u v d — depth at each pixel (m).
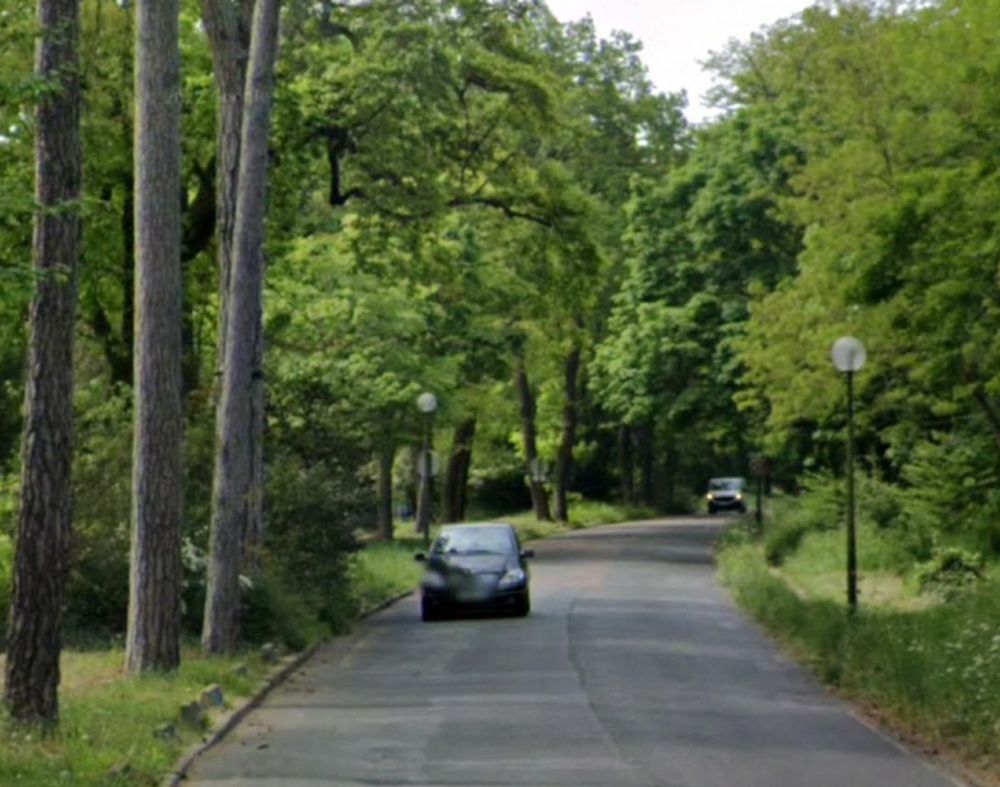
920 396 32.41
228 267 26.70
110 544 25.02
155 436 19.81
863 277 22.98
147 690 17.83
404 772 14.58
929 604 29.81
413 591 41.16
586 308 44.38
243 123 24.70
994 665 16.75
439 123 37.81
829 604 27.53
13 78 13.62
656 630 29.42
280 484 30.25
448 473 67.19
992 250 21.00
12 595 14.57
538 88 39.84
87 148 31.70
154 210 19.45
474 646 26.92
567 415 80.25
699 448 99.88
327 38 36.62
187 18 33.56
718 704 19.56
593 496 100.81
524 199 41.59
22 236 17.77
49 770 12.66
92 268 32.28
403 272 40.00
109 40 32.06
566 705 19.28
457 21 39.19
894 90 29.30
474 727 17.53
